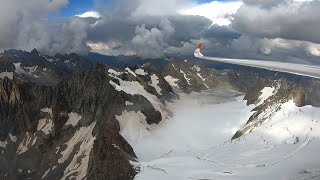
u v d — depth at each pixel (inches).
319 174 5196.9
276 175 5575.8
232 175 5999.0
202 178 6102.4
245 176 5841.5
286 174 5487.2
